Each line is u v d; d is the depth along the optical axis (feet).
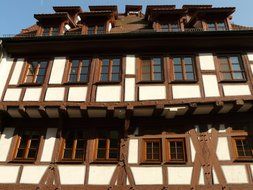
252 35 34.68
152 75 33.30
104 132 30.96
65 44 35.96
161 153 29.07
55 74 33.86
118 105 30.35
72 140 30.89
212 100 30.14
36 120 32.01
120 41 35.45
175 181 27.17
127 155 28.99
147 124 30.86
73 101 31.45
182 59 34.32
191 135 29.78
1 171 28.84
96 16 39.91
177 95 31.12
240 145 29.22
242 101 29.07
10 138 31.04
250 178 26.89
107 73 33.91
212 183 26.89
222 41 34.94
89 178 27.86
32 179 28.19
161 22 39.75
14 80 33.88
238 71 33.06
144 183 27.27
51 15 39.81
